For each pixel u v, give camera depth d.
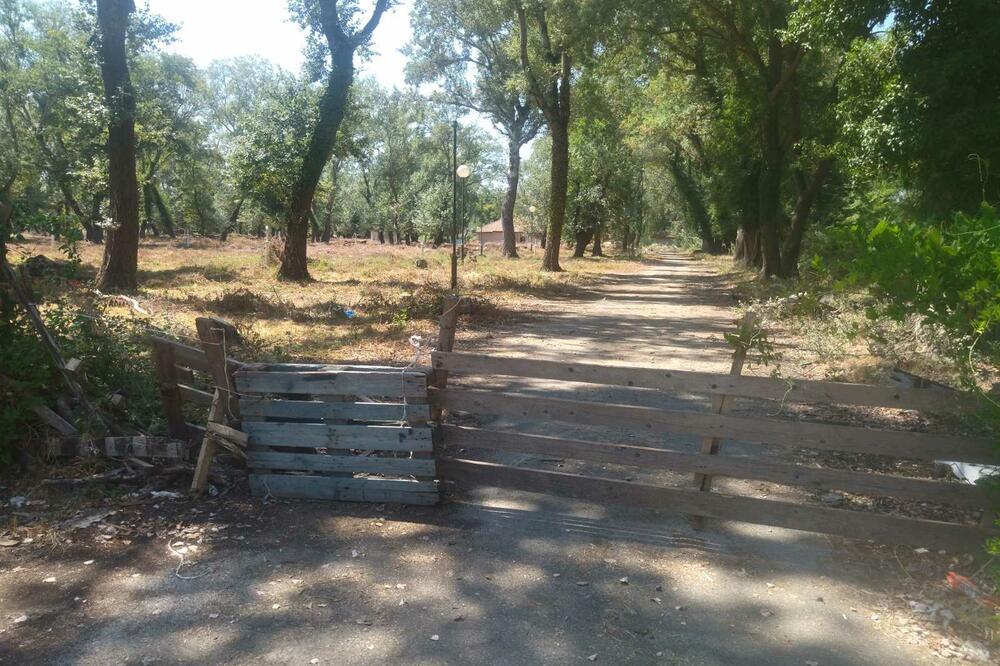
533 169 65.12
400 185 77.44
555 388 8.57
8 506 4.63
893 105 12.82
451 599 3.64
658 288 27.91
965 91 12.01
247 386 4.88
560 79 31.62
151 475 5.05
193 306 15.10
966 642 3.27
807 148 25.70
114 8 17.12
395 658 3.13
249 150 23.75
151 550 4.16
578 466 5.71
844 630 3.39
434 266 34.62
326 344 11.27
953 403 3.78
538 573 3.92
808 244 32.97
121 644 3.23
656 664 3.12
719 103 30.78
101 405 5.50
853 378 8.05
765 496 5.05
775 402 7.84
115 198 17.88
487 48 43.09
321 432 4.77
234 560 4.05
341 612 3.51
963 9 11.85
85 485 4.88
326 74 22.98
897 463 5.71
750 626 3.42
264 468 4.92
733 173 34.44
